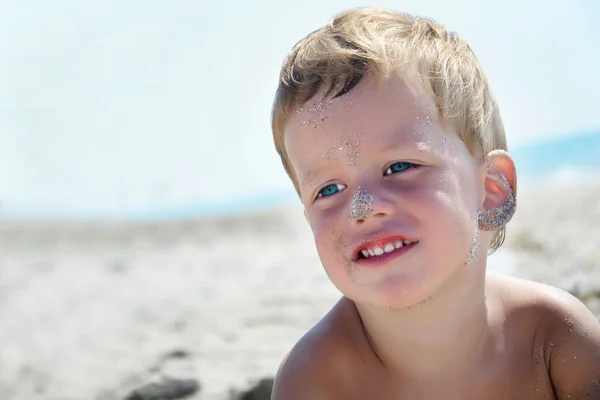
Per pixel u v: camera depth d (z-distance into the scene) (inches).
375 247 76.4
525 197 368.2
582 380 85.5
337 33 85.4
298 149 82.0
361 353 86.5
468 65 87.4
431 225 76.3
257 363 154.8
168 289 278.7
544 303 87.6
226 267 316.8
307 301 213.9
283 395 86.4
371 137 78.0
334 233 78.5
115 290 289.4
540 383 86.3
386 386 85.4
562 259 197.0
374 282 76.5
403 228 75.8
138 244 422.3
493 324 85.5
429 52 83.1
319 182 80.4
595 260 188.9
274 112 86.7
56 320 243.3
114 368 174.9
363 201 76.2
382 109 78.3
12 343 216.4
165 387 142.3
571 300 88.8
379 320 82.5
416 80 80.2
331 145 79.0
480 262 82.9
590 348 85.5
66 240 448.5
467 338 82.4
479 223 83.0
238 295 242.1
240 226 455.8
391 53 80.6
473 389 84.2
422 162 78.0
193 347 176.1
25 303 275.3
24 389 168.4
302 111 81.0
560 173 421.1
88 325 230.7
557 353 86.0
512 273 183.3
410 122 78.5
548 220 285.3
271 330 183.9
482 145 85.3
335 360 86.7
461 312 80.7
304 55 84.2
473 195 81.7
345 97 79.0
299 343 90.0
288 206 514.3
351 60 80.2
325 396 85.8
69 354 197.5
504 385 85.0
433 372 83.4
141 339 202.4
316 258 310.5
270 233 423.8
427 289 76.4
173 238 437.4
